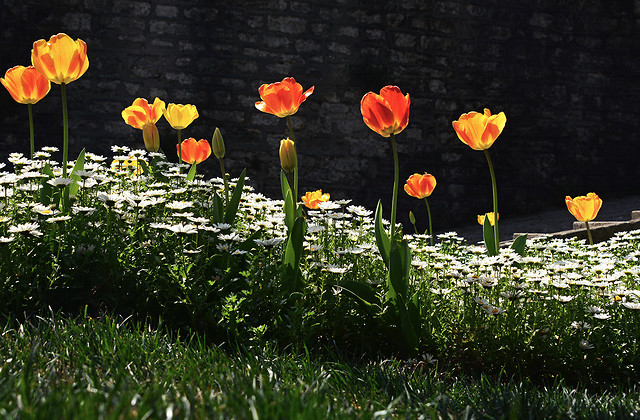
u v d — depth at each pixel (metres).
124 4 9.59
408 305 2.59
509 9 10.68
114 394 1.36
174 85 9.74
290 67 10.08
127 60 9.59
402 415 1.56
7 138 9.17
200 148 3.59
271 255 2.72
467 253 3.71
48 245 2.53
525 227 8.78
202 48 9.84
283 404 1.39
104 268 2.56
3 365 1.65
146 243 2.67
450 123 10.48
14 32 9.21
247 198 3.42
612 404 1.98
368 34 10.26
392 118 2.55
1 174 2.76
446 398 1.82
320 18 10.15
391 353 2.64
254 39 9.98
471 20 10.55
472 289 2.66
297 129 10.06
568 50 10.87
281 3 10.04
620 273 2.84
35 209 2.57
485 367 2.54
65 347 1.89
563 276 2.81
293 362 2.07
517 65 10.70
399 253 2.54
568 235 5.96
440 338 2.62
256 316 2.50
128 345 1.92
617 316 2.67
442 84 10.46
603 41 10.98
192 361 1.89
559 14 10.84
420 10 10.39
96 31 9.49
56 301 2.48
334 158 10.16
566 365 2.53
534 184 10.69
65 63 2.74
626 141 11.03
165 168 3.71
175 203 2.72
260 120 10.00
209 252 2.77
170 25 9.74
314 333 2.57
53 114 9.34
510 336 2.54
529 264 2.98
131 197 2.86
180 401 1.36
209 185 3.39
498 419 1.71
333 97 10.17
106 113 9.51
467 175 10.48
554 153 10.78
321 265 2.77
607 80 10.98
